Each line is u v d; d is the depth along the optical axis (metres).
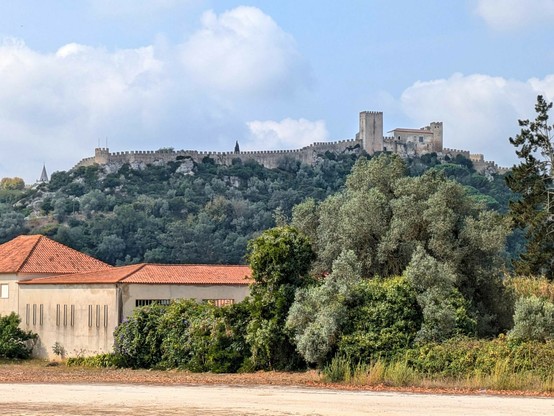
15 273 83.12
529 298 53.69
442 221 63.44
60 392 42.94
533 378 44.47
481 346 48.88
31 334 79.81
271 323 56.50
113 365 65.62
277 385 47.28
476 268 64.12
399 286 53.34
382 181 70.31
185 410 34.97
